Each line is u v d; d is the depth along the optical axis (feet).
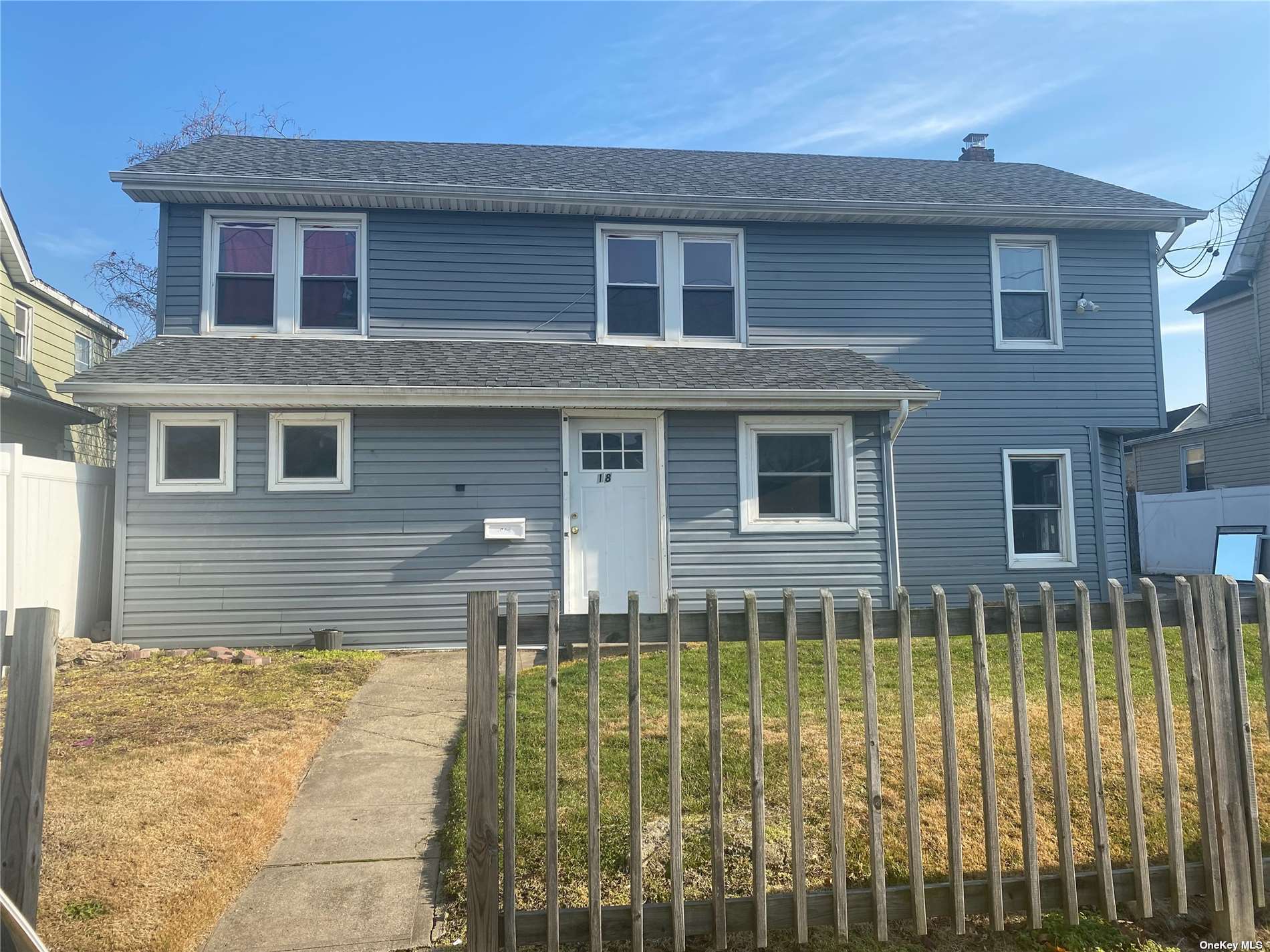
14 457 24.09
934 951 10.03
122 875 11.15
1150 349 36.58
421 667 25.32
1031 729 17.17
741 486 30.37
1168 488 70.03
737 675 21.94
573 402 28.17
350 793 15.03
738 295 34.55
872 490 30.96
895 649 24.89
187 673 23.58
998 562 34.96
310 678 23.25
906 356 35.22
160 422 27.76
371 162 35.29
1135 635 26.27
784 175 38.86
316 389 26.73
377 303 32.30
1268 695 10.69
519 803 13.73
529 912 9.53
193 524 27.66
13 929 7.55
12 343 43.83
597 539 30.01
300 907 11.03
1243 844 10.43
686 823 12.86
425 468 28.91
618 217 33.88
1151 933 10.50
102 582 28.99
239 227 32.04
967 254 35.94
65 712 19.17
